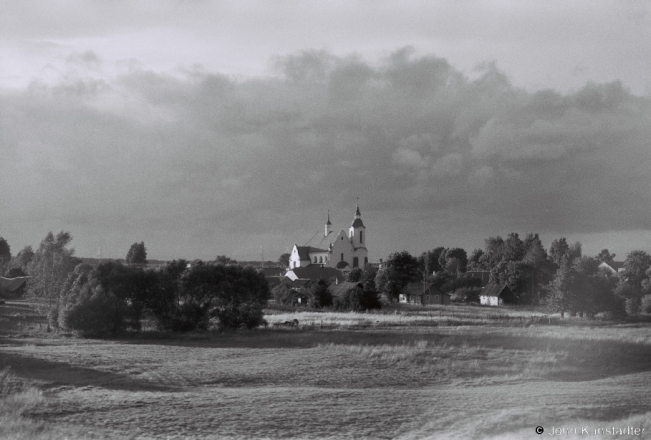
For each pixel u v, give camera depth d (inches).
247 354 2295.8
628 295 4847.4
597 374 2092.8
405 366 2095.2
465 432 1256.8
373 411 1428.4
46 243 3843.5
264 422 1316.4
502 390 1744.6
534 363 2178.9
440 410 1446.9
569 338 2701.8
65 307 3021.7
